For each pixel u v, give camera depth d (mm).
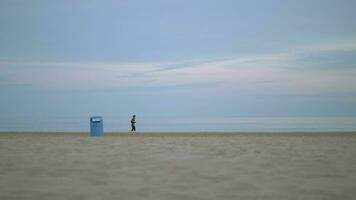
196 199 7934
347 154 16078
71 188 8945
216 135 31953
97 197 8086
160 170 11602
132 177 10391
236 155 15656
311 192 8570
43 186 9148
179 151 17250
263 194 8375
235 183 9578
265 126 85125
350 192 8578
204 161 13656
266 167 12203
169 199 7938
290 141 23875
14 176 10477
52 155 15477
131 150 17703
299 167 12219
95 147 19297
